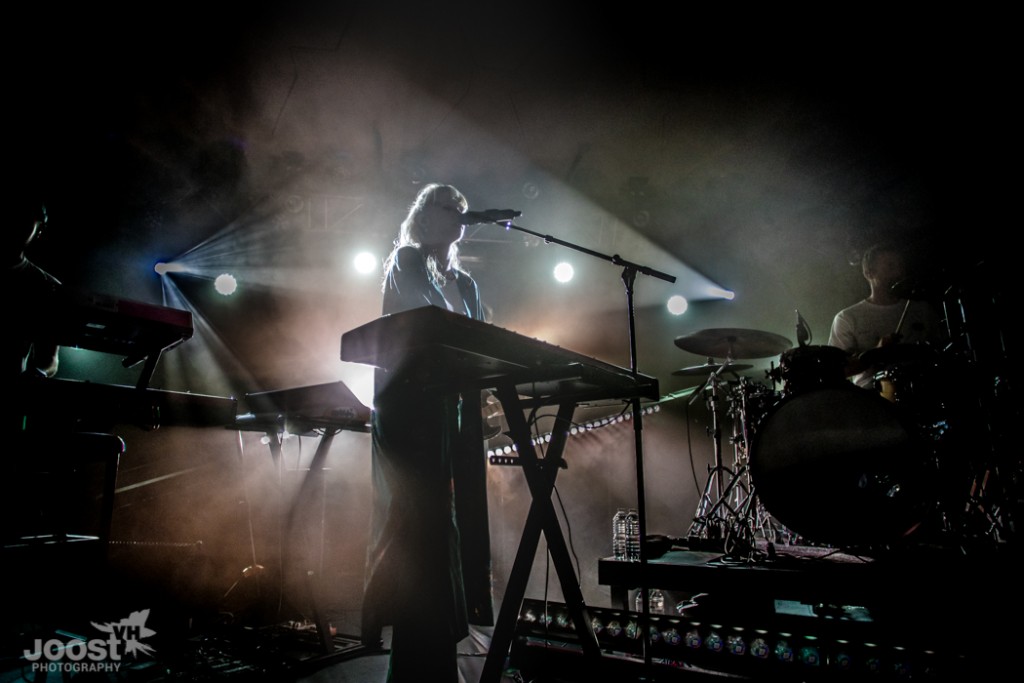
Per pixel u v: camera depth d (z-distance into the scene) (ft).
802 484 10.04
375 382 6.26
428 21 17.87
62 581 6.28
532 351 5.47
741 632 8.32
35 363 8.27
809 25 16.40
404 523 5.82
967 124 16.63
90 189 20.80
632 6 17.10
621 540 12.10
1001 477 10.07
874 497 9.57
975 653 7.26
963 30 14.99
